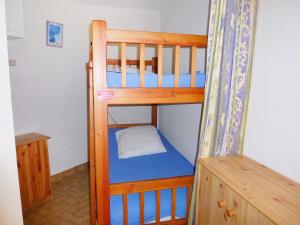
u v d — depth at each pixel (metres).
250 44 1.58
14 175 0.97
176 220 1.77
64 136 3.21
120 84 1.51
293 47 1.34
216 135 1.66
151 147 2.70
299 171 1.33
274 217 0.98
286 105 1.39
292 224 0.94
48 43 2.85
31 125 2.80
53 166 3.11
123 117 3.79
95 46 1.42
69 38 3.10
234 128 1.69
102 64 1.44
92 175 1.91
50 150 3.05
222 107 1.62
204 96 1.63
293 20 1.34
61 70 3.06
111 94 1.48
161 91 1.57
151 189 1.66
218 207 1.40
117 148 2.88
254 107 1.65
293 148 1.36
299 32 1.30
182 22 2.66
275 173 1.41
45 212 2.41
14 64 2.54
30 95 2.75
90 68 1.68
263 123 1.57
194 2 2.35
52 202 2.60
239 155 1.72
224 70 1.57
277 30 1.45
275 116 1.47
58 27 2.93
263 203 1.08
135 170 2.21
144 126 3.32
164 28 3.33
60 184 3.04
